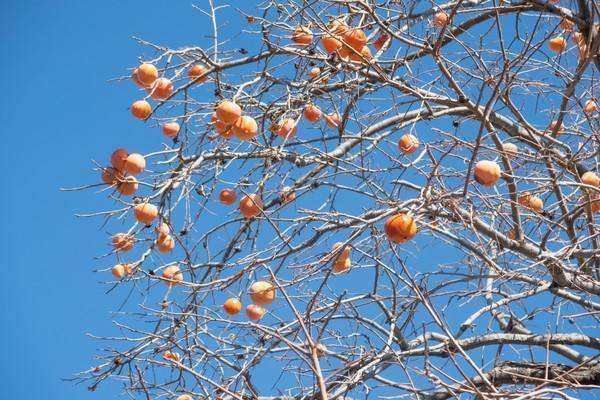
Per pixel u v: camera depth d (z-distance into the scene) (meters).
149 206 3.24
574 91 3.28
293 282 3.04
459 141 3.03
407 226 2.93
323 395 2.76
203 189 3.34
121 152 3.25
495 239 3.21
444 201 3.06
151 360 3.20
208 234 3.31
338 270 3.13
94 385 3.26
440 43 3.10
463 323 3.34
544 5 3.29
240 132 3.17
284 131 3.31
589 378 3.25
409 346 3.30
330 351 3.24
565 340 3.31
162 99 3.33
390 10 3.31
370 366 3.09
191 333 3.29
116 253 3.30
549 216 3.20
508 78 3.18
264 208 3.32
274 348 3.27
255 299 3.07
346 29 3.22
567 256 3.09
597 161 3.28
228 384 3.16
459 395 2.97
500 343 3.31
